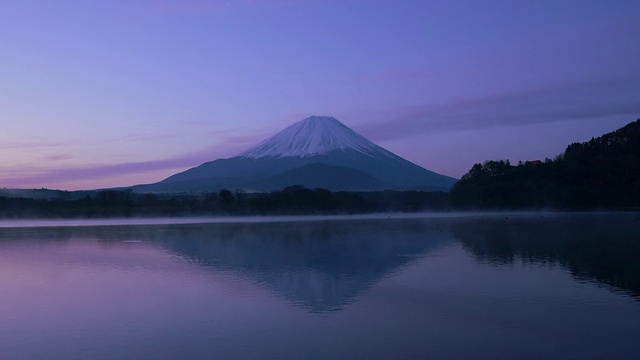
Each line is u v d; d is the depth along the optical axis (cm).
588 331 1448
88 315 1669
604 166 9969
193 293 1970
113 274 2414
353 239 4050
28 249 3541
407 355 1284
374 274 2319
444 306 1720
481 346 1341
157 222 7312
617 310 1648
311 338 1412
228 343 1382
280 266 2598
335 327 1506
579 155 10681
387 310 1680
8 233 5103
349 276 2277
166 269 2542
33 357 1302
